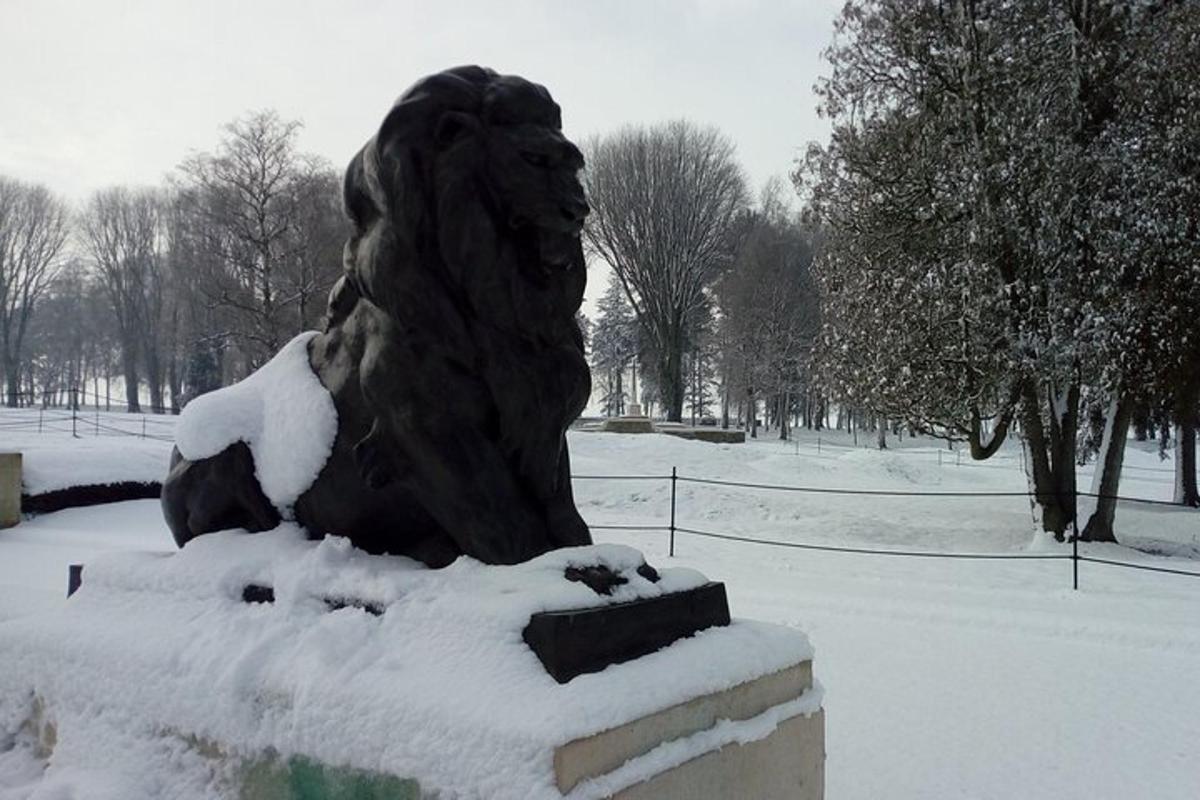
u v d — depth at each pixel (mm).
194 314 40500
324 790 2217
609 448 23578
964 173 12141
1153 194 11766
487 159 2572
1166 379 12977
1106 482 13266
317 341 3174
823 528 14273
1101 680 5887
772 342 48375
